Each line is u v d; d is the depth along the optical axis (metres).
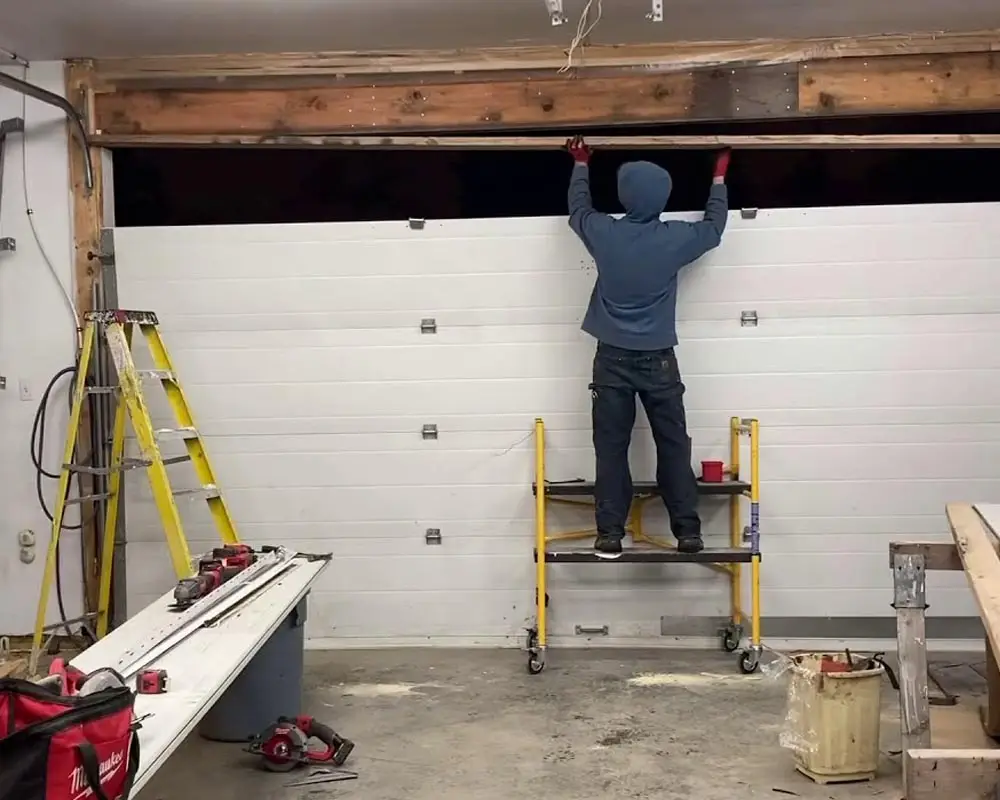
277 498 5.04
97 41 4.71
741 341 4.89
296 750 3.51
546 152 5.67
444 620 5.04
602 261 4.44
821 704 3.33
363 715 4.06
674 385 4.48
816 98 4.80
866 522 4.90
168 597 3.65
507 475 4.98
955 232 4.80
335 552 5.05
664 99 4.84
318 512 5.04
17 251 5.00
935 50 4.74
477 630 5.03
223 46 4.82
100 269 5.00
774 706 4.09
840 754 3.33
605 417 4.49
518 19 4.48
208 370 5.03
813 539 4.92
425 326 4.98
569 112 4.88
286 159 5.78
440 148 4.89
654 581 4.95
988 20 4.57
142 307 5.01
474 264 4.95
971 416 4.84
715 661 4.71
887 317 4.84
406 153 5.75
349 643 5.05
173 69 4.95
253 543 5.05
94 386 4.91
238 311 5.01
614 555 4.48
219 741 3.80
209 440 5.04
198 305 5.01
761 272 4.87
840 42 4.78
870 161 5.62
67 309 5.00
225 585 3.68
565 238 4.91
